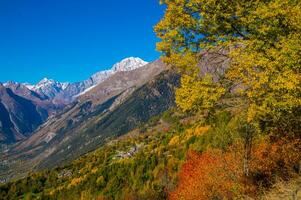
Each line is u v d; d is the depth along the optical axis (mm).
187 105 15828
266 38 15180
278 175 19188
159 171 121438
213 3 15625
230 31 16312
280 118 16719
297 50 13578
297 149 18500
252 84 14227
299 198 14875
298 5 14438
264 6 14641
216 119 16906
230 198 26422
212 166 31547
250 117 14695
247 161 22094
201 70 16531
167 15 16703
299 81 13453
